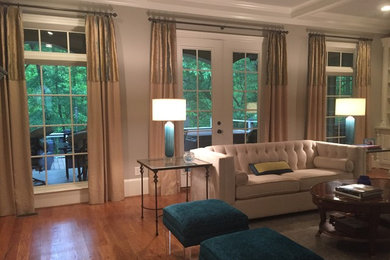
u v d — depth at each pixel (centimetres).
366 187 282
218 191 332
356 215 300
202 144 518
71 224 353
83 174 464
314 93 575
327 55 616
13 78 380
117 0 438
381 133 636
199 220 243
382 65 648
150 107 466
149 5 457
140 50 459
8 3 379
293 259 177
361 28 616
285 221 353
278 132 550
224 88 527
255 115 560
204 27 496
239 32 522
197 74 505
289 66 565
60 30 423
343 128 644
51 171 450
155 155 468
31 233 330
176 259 271
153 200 441
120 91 452
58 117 440
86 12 420
